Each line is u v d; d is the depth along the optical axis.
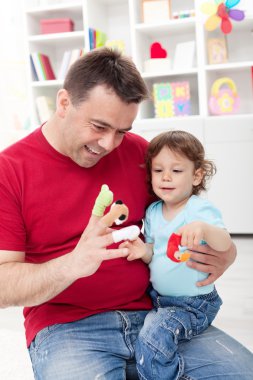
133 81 1.13
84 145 1.19
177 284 1.31
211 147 3.58
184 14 3.78
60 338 1.21
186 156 1.34
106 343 1.22
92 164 1.26
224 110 3.68
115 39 4.18
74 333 1.22
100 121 1.13
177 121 3.62
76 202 1.27
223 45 3.76
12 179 1.23
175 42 4.06
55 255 1.26
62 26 4.00
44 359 1.17
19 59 4.32
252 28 3.80
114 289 1.28
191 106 4.08
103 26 4.12
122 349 1.22
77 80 1.15
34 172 1.25
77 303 1.26
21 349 1.98
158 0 3.82
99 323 1.25
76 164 1.28
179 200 1.35
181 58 3.80
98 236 1.05
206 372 1.17
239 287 2.58
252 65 3.60
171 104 3.77
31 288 1.10
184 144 1.34
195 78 4.02
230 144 3.54
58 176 1.27
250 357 1.22
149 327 1.23
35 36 4.02
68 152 1.24
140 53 3.92
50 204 1.25
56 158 1.27
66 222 1.26
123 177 1.36
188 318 1.26
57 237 1.26
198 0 3.64
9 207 1.21
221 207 3.62
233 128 3.52
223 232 1.23
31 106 4.08
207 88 3.76
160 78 4.10
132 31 3.80
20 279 1.12
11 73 4.32
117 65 1.13
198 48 3.68
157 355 1.18
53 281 1.08
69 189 1.27
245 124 3.49
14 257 1.21
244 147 3.52
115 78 1.11
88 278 1.25
